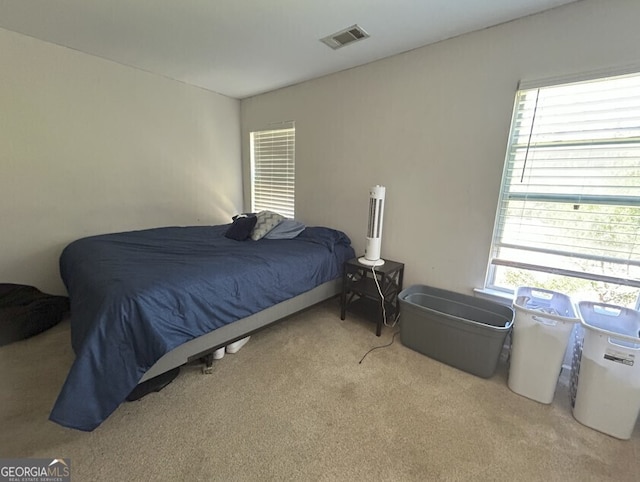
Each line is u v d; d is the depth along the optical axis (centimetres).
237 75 296
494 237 209
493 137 199
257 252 226
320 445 135
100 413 130
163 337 144
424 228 241
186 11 186
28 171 241
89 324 136
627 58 153
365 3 172
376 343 222
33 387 166
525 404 164
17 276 246
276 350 210
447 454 132
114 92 277
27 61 229
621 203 164
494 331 175
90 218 279
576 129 173
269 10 182
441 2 168
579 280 183
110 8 185
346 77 273
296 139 327
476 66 200
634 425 149
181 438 137
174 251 220
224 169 384
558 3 165
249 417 150
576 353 169
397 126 245
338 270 261
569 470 126
